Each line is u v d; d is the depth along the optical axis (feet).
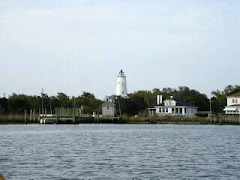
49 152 200.75
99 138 308.81
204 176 131.85
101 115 635.66
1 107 632.38
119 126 548.31
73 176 131.23
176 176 131.75
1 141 275.18
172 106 643.45
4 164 156.46
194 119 599.98
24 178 127.95
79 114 607.78
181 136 334.65
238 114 570.87
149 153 197.88
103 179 126.52
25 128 484.74
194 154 193.57
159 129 460.96
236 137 322.34
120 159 172.65
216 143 262.06
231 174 135.13
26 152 200.54
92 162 162.61
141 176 131.75
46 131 415.85
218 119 583.99
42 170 142.20
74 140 286.87
